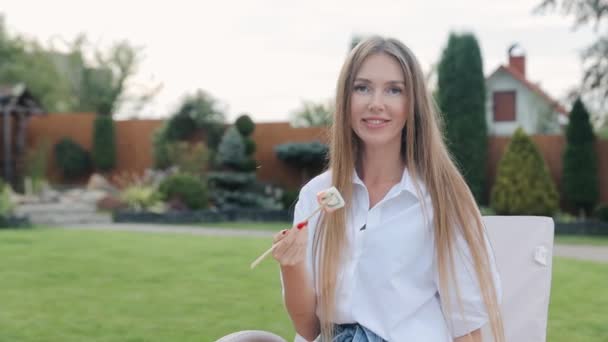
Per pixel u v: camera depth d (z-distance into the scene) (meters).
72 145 22.94
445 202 2.15
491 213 17.30
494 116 29.36
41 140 23.25
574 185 17.23
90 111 39.44
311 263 2.30
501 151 18.81
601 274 8.18
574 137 17.30
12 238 11.23
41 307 6.13
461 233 2.14
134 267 8.24
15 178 22.12
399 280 2.17
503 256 2.43
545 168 16.89
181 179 19.11
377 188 2.28
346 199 2.24
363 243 2.19
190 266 8.32
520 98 29.02
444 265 2.11
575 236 15.52
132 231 13.96
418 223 2.16
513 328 2.39
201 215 18.33
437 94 18.50
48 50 39.34
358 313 2.18
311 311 2.25
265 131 21.72
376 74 2.20
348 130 2.26
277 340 2.09
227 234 13.69
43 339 5.07
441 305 2.15
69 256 9.08
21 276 7.59
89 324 5.53
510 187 16.89
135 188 19.61
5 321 5.60
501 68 29.17
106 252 9.53
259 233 14.37
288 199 19.55
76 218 18.20
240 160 20.12
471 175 18.06
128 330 5.34
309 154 20.66
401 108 2.21
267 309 6.08
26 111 21.92
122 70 40.25
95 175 21.83
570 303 6.47
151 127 23.02
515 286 2.40
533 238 2.42
